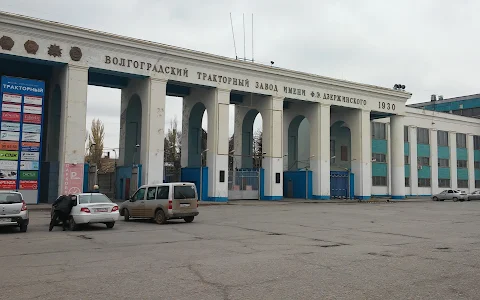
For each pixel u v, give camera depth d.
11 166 27.36
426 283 7.22
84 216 15.95
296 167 47.34
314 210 27.69
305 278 7.60
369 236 13.95
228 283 7.25
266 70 38.84
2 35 27.31
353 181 45.78
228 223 18.78
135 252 10.67
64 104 29.58
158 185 19.19
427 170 57.44
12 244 12.29
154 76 33.16
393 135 48.69
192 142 41.38
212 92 36.66
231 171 39.22
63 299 6.31
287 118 47.25
